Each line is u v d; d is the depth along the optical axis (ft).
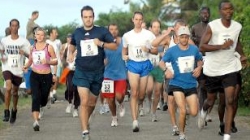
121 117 75.87
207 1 152.76
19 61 68.64
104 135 58.75
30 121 70.74
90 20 54.13
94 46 53.88
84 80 53.72
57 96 116.78
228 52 51.80
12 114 68.28
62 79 82.28
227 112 50.78
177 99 52.29
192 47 53.11
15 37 68.59
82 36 54.19
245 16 88.17
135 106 61.46
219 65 52.08
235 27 51.93
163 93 84.23
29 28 105.70
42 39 63.52
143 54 62.54
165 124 67.26
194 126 64.64
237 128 62.28
